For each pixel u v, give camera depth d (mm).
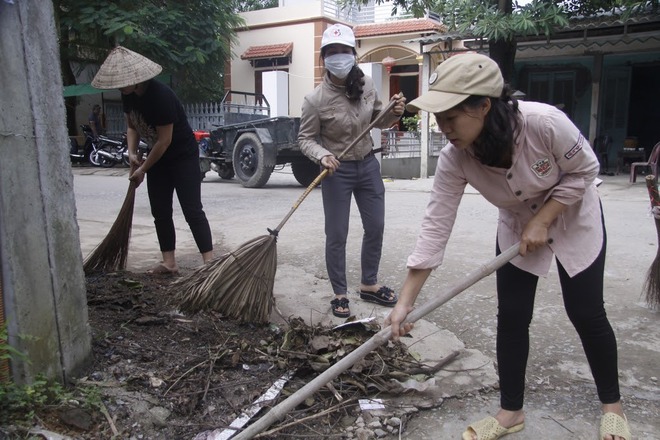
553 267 4520
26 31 2064
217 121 15250
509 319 2244
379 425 2334
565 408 2506
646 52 13039
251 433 1990
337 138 3512
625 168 13383
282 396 2463
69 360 2365
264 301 3137
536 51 13703
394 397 2553
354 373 2623
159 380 2473
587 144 1979
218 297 3113
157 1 15984
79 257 2439
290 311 3594
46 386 2213
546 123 1902
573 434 2305
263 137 9953
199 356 2703
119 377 2490
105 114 18516
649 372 2820
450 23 9664
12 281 2025
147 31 15484
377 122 3439
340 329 2990
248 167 10320
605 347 2176
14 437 2002
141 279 3803
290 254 5090
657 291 3598
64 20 14375
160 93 3604
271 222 6668
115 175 12992
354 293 4035
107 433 2156
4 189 1973
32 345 2141
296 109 19234
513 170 1995
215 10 16594
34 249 2137
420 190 10109
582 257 2104
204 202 8383
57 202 2268
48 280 2219
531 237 2016
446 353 2998
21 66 2045
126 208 3871
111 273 3877
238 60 19953
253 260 3121
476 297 3906
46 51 2180
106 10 14336
